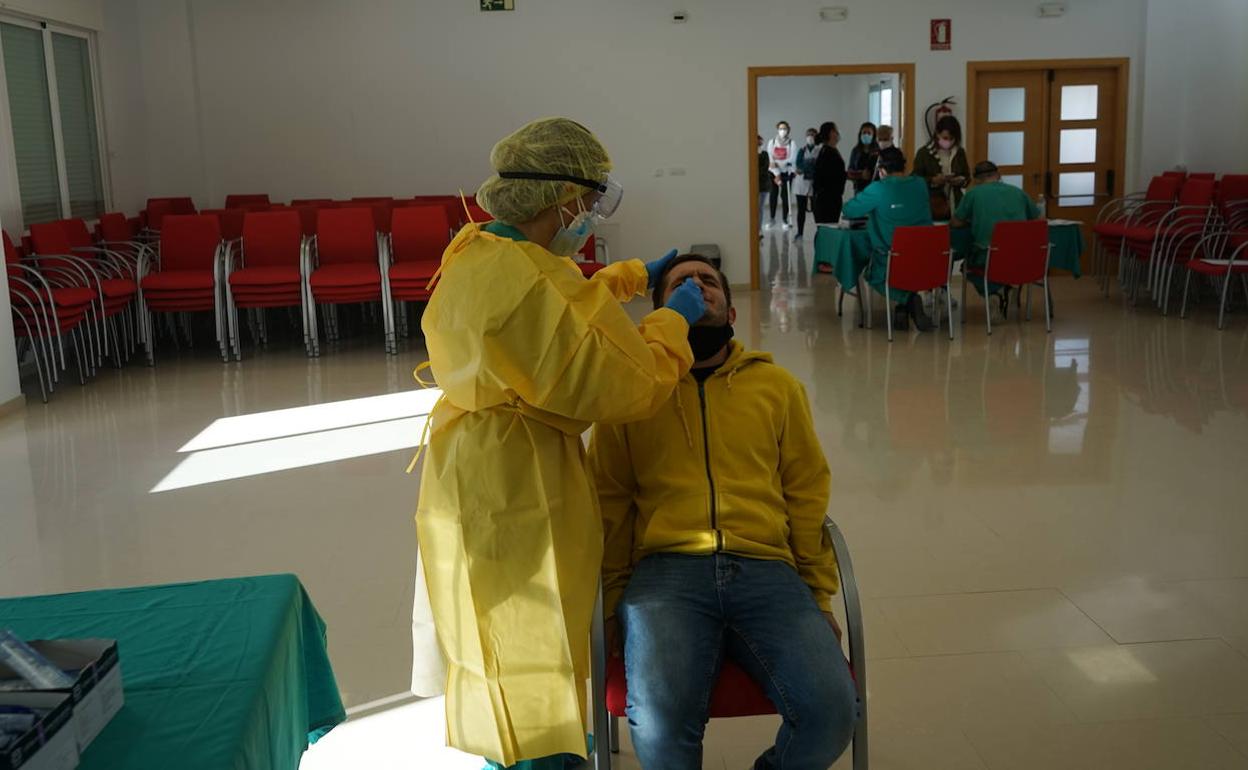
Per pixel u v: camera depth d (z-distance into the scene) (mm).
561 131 1889
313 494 4664
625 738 2621
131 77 10352
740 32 10773
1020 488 4441
